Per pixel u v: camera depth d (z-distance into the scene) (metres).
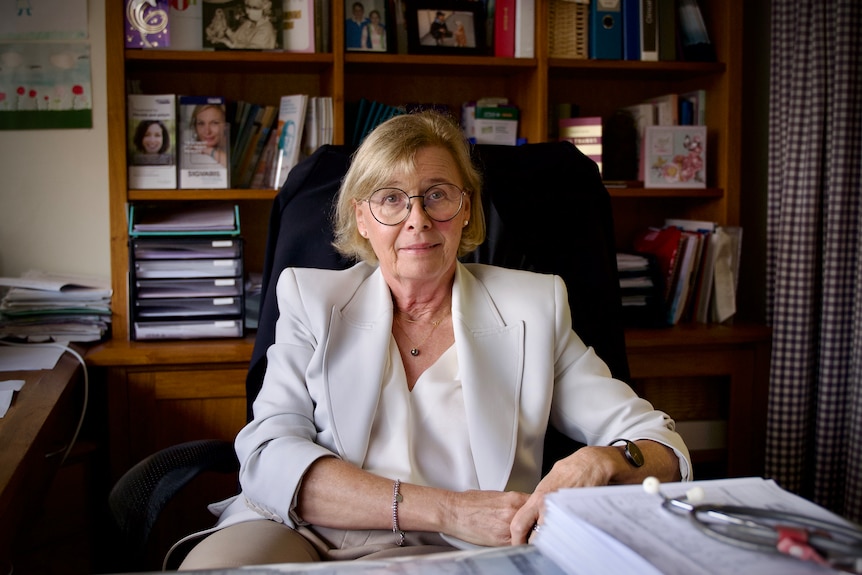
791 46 2.52
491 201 1.73
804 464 2.55
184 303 2.36
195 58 2.40
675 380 2.62
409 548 1.25
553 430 1.56
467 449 1.38
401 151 1.36
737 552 0.72
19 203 2.59
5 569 1.14
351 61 2.46
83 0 2.55
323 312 1.43
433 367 1.43
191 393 2.28
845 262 2.39
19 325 2.33
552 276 1.53
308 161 1.70
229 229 2.37
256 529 1.28
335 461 1.30
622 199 2.97
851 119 2.34
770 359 2.59
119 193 2.38
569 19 2.61
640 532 0.77
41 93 2.56
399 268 1.39
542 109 2.58
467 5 2.58
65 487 2.16
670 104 2.73
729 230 2.66
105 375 2.25
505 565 0.82
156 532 2.26
